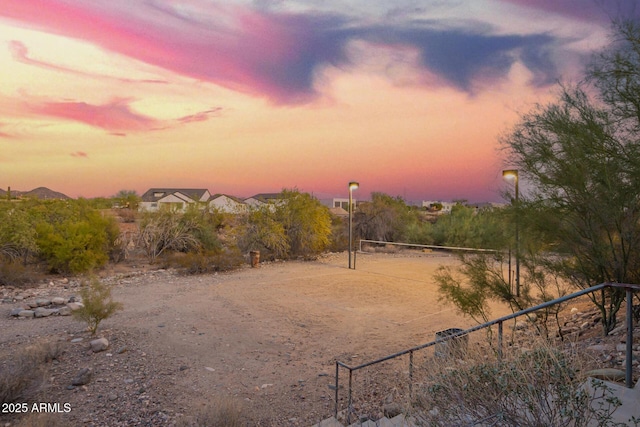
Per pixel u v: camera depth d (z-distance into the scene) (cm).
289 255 2170
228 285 1426
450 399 261
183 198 6969
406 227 2842
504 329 847
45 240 1636
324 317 1030
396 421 431
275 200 2209
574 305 966
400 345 820
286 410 568
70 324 946
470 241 952
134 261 1950
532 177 649
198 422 515
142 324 947
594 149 570
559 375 249
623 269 587
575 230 619
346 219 3375
